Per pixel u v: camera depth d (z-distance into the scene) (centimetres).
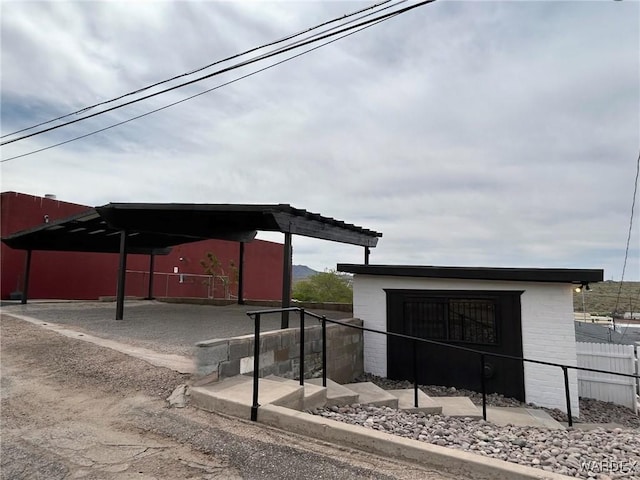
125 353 488
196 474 237
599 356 754
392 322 751
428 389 679
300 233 777
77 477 235
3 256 1280
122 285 863
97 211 835
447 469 238
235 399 331
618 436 427
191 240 1321
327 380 526
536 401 639
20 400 368
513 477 223
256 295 2192
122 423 314
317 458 254
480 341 685
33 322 755
